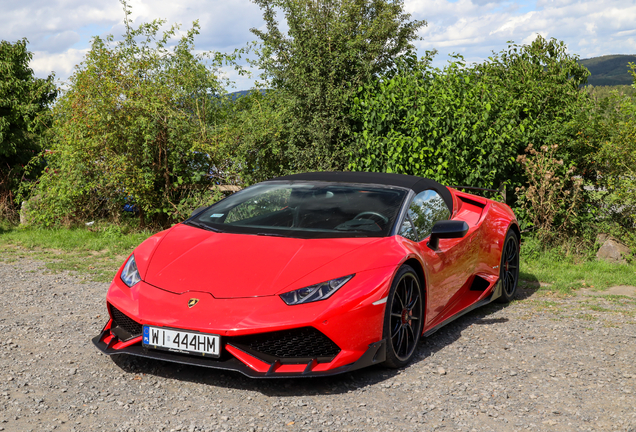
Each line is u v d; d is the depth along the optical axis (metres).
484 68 8.94
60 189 8.93
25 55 11.81
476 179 7.43
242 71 9.74
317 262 3.10
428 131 7.21
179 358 2.90
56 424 2.48
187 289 3.00
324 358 2.90
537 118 8.30
